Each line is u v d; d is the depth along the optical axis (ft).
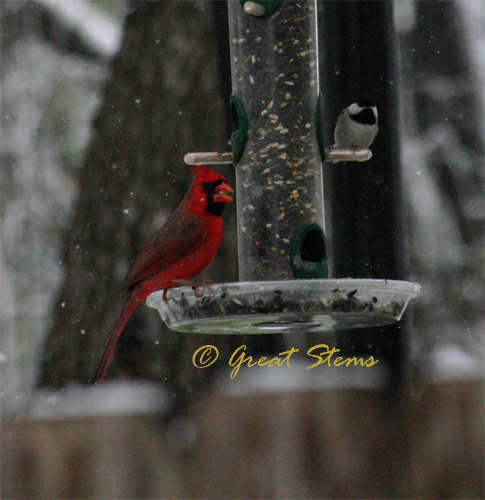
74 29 49.83
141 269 25.66
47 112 50.96
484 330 52.60
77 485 40.91
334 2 34.42
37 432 41.32
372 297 24.14
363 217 33.37
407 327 38.73
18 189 50.70
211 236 25.96
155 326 40.01
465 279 53.36
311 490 42.55
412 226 53.72
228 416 41.73
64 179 51.08
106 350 25.05
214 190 26.03
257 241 27.73
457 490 44.73
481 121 55.52
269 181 27.84
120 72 44.01
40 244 50.83
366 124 33.17
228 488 41.39
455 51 55.62
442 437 45.37
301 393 43.14
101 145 43.24
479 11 56.24
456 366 47.67
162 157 41.60
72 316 41.57
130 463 40.75
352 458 43.11
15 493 41.16
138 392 40.19
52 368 41.81
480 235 54.13
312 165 28.12
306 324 26.58
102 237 41.73
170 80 42.37
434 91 55.62
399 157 33.94
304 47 28.50
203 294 24.36
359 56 34.04
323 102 36.24
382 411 43.62
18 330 49.49
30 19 49.98
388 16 34.14
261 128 28.14
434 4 55.72
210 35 42.65
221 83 41.16
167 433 40.47
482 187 54.85
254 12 28.27
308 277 27.53
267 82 28.30
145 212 41.22
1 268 50.42
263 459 42.27
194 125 41.50
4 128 50.62
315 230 27.78
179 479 40.96
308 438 42.98
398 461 43.91
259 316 23.88
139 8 44.60
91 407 40.60
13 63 50.62
